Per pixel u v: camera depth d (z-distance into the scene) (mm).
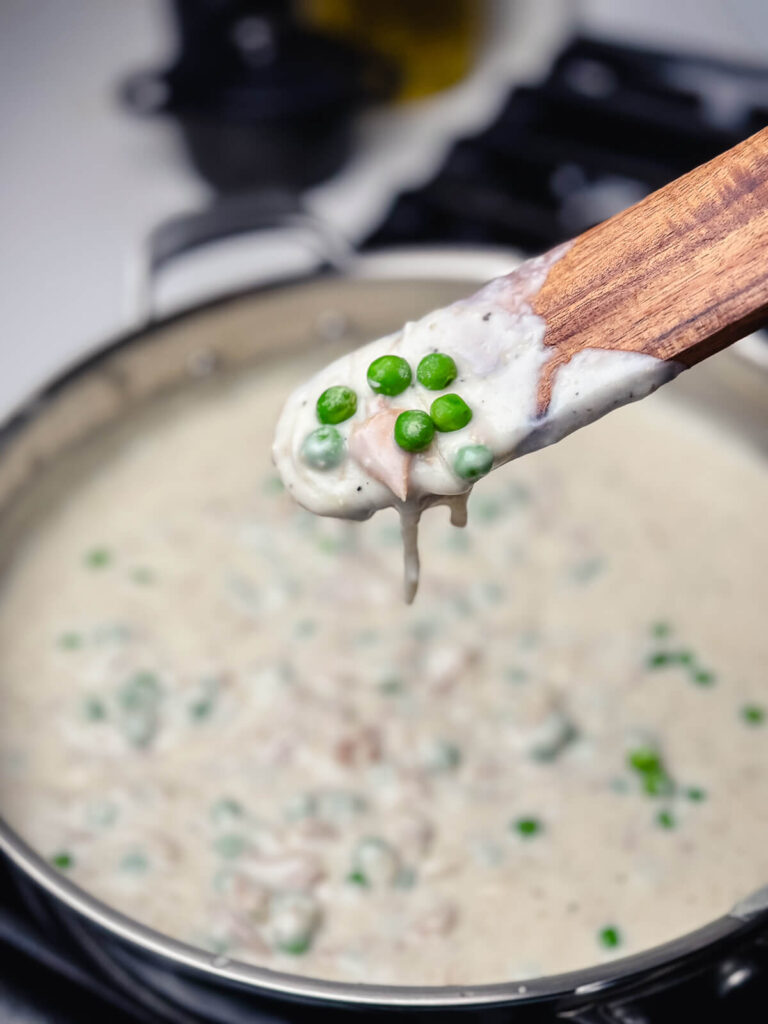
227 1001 360
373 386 342
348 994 336
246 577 492
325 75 660
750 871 408
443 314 349
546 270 342
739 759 433
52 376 489
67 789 434
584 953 394
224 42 669
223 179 672
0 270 621
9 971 401
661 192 334
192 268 617
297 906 400
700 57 625
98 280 614
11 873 402
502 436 333
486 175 585
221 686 455
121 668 462
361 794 427
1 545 487
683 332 323
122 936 347
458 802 425
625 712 445
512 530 503
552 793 426
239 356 535
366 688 453
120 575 494
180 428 543
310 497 347
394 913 403
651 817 421
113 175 672
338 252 519
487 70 693
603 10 702
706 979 359
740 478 524
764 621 472
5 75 736
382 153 675
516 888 407
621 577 488
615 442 540
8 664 467
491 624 472
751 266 319
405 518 351
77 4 781
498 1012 336
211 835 421
